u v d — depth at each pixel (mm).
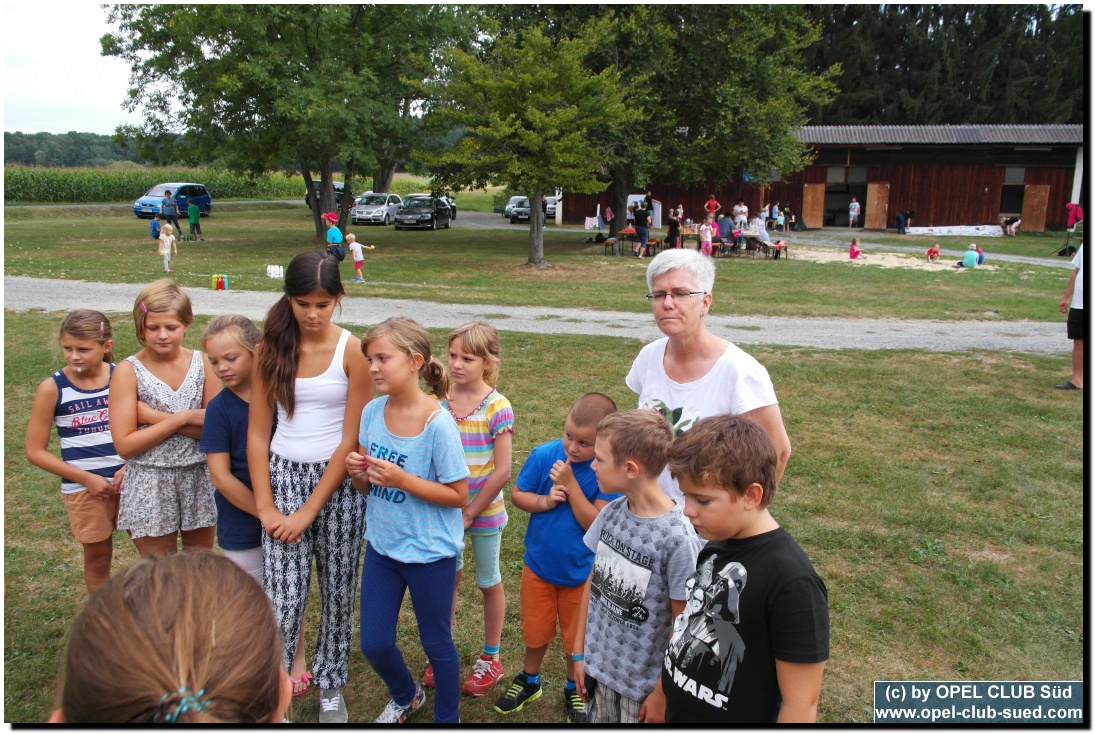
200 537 3297
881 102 44688
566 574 2896
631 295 14648
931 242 29922
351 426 2832
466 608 3789
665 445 2291
